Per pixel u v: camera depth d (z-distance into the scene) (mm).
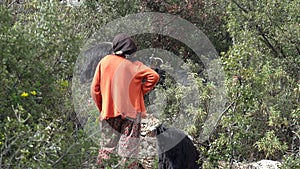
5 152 8297
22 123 8773
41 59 11008
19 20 11961
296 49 17328
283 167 12406
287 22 17375
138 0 22094
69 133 9586
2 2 12727
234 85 12633
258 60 14203
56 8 11422
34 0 11711
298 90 14672
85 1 20469
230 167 12484
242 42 15172
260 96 12852
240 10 17641
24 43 10164
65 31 11266
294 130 14250
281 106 14523
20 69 10078
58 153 9188
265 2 17438
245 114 13289
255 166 13156
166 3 22672
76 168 9281
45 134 8641
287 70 16734
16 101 9625
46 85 10570
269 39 17609
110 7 21234
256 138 13781
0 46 9891
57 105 11023
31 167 8320
